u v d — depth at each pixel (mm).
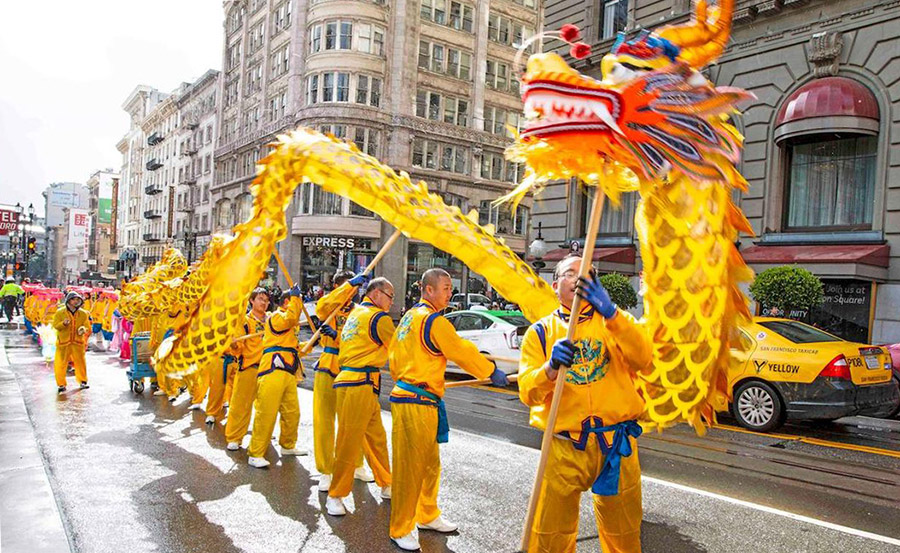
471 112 42406
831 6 15469
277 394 6539
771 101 16469
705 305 3139
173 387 10164
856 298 14945
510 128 3314
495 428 8883
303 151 4961
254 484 5914
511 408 10664
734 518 5215
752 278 3172
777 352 8805
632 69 2988
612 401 3205
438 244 4449
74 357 11055
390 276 38594
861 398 8484
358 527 4871
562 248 21281
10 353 16281
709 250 3111
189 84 63281
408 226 4488
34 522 4629
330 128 38000
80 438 7539
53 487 5664
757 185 16766
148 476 6090
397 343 4621
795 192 16625
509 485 6035
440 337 4434
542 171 3264
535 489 2992
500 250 4402
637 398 3275
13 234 56438
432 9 40781
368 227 38281
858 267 13992
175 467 6426
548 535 3256
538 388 3240
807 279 12555
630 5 19703
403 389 4512
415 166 39719
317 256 39188
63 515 4980
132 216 81562
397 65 39219
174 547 4434
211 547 4441
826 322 15375
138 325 11430
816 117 14922
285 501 5449
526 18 45375
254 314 7457
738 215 3197
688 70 3018
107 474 6109
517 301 4324
